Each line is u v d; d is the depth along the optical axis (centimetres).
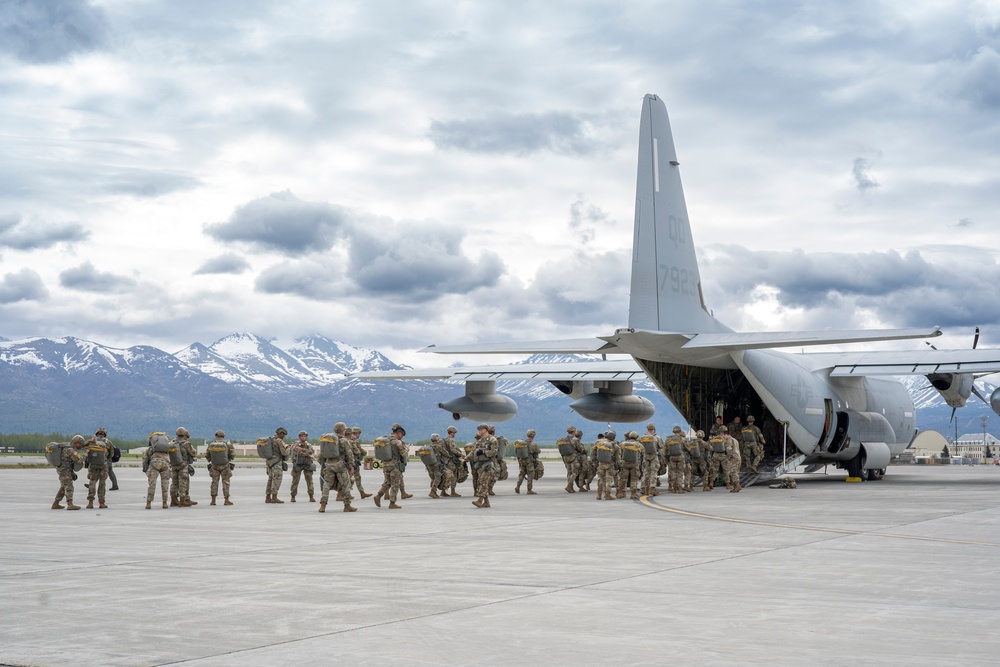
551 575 1023
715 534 1433
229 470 2211
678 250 2480
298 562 1134
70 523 1692
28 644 709
